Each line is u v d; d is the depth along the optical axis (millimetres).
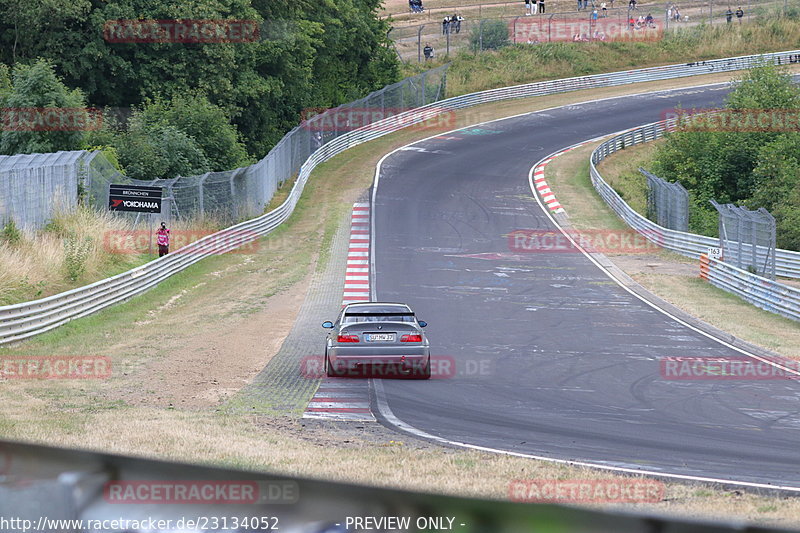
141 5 182250
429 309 98312
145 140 155500
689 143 193750
